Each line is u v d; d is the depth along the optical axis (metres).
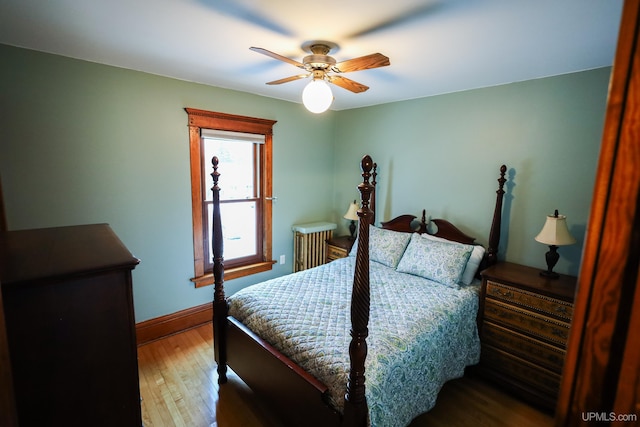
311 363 1.64
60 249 1.00
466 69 2.32
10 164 2.14
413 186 3.40
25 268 0.82
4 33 1.85
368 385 1.47
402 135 3.46
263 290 2.40
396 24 1.63
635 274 0.42
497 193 2.67
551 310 2.09
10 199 2.16
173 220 2.94
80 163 2.41
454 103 3.00
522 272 2.43
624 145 0.41
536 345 2.17
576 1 1.36
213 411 2.10
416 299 2.29
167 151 2.82
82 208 2.45
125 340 0.94
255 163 3.58
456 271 2.56
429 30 1.69
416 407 1.81
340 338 1.77
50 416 0.85
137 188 2.70
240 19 1.61
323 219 4.27
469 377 2.51
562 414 0.50
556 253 2.29
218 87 3.05
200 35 1.83
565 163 2.40
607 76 2.19
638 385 0.42
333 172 4.29
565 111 2.38
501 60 2.12
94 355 0.90
